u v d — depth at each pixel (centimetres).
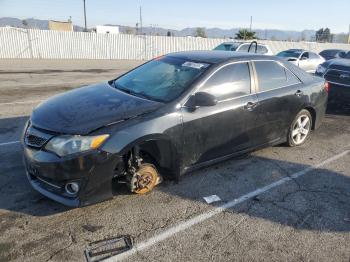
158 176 418
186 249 323
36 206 377
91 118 363
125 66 2041
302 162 536
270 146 548
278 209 398
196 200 407
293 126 571
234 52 536
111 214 370
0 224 344
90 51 2569
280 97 523
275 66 537
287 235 351
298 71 580
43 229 340
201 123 422
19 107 809
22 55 2355
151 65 514
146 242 329
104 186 355
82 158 339
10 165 471
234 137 470
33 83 1188
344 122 798
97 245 321
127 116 371
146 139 373
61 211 370
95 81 1302
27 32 2334
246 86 482
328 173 503
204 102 406
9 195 396
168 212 380
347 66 863
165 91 429
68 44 2483
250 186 449
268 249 329
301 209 401
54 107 398
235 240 339
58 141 343
